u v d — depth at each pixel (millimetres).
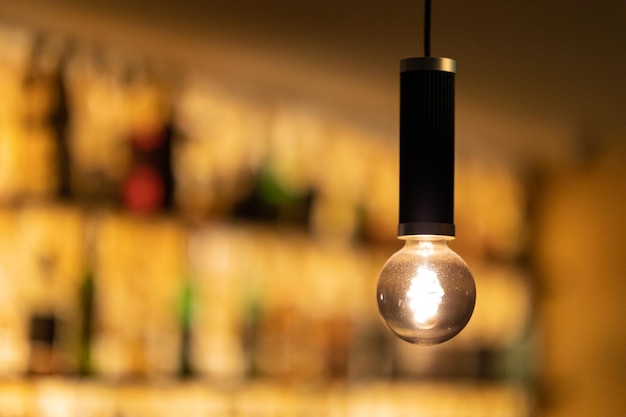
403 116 1550
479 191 4105
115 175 2865
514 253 4234
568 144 4090
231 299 3131
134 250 2895
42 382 2662
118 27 2760
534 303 4301
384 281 1525
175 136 3039
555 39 2953
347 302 3494
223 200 3152
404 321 1505
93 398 2748
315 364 3371
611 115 3711
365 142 3627
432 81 1531
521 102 3580
